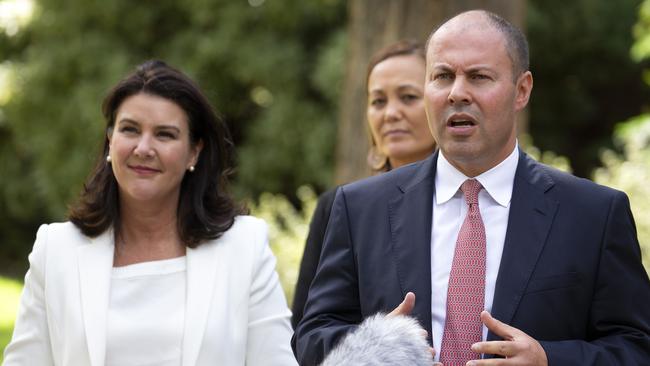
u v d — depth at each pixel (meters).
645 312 7.74
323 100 34.94
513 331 7.27
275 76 34.50
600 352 7.39
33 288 8.02
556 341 7.54
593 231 7.79
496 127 7.77
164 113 8.02
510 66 7.84
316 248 9.90
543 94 40.28
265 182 34.88
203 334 7.78
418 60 10.32
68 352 7.74
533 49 37.81
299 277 9.98
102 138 8.34
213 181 8.41
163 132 8.04
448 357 7.63
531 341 7.22
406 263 8.02
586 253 7.73
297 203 35.38
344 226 8.50
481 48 7.74
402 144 10.28
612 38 37.91
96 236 8.14
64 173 35.47
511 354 7.14
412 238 8.09
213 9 34.97
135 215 8.20
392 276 8.04
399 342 6.70
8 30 37.31
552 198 7.95
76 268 7.98
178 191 8.30
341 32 33.38
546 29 36.34
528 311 7.58
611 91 41.22
